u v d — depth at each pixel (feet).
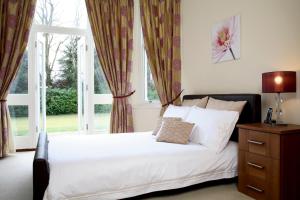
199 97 13.06
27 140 15.10
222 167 8.85
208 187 9.05
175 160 8.21
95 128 16.20
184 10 15.31
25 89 15.01
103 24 14.92
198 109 10.87
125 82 15.31
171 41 15.62
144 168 7.75
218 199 8.07
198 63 14.08
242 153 8.56
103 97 16.22
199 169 8.46
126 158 7.73
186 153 8.52
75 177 6.89
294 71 8.70
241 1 11.15
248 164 8.30
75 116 25.14
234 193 8.55
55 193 6.54
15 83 14.80
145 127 16.22
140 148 8.80
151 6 15.55
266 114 10.02
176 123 10.19
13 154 14.17
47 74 22.38
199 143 9.73
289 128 7.67
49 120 24.34
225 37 12.06
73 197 6.79
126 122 15.29
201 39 13.80
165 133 10.07
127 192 7.48
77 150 8.48
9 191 8.96
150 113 16.28
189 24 14.85
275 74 8.49
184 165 8.28
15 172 11.09
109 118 16.21
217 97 11.80
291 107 9.07
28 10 13.83
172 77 15.60
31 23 13.97
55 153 8.07
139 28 16.07
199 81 14.03
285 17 9.23
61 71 22.65
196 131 9.99
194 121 10.38
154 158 7.99
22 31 13.75
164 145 9.35
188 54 14.98
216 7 12.66
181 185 8.16
